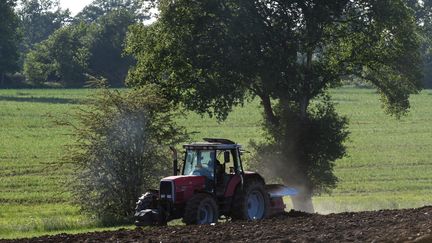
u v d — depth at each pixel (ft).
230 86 263.49
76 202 227.61
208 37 265.34
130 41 284.20
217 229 139.54
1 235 185.57
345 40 276.62
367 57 276.41
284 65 256.73
